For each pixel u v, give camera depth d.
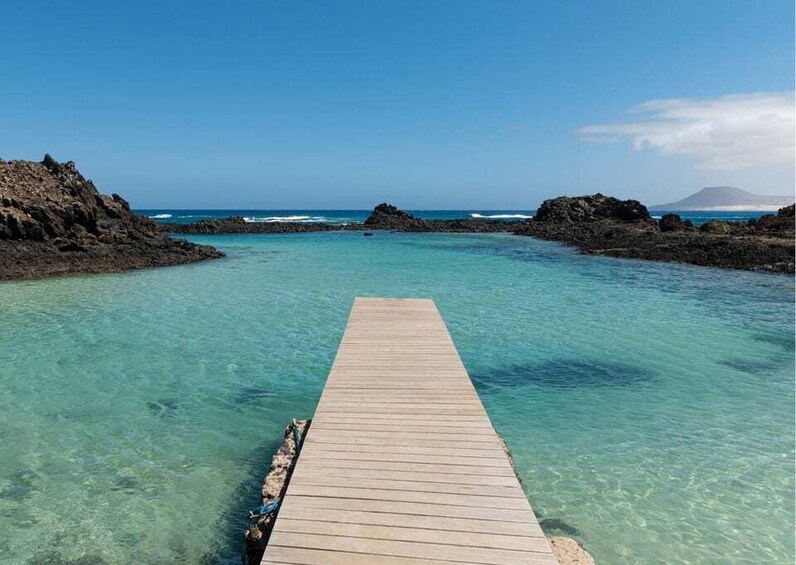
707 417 11.46
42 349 16.19
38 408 11.77
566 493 8.52
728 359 15.51
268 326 19.41
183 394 12.70
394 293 26.56
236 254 46.97
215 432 10.68
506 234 76.88
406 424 7.78
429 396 8.88
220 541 7.33
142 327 19.09
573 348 16.58
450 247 54.34
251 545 6.69
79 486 8.64
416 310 15.61
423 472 6.38
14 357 15.35
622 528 7.65
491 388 13.20
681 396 12.66
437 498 5.82
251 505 8.18
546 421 11.25
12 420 11.13
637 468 9.30
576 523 7.75
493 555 4.90
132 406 11.95
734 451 9.94
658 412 11.72
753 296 25.33
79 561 6.91
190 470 9.18
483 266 37.66
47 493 8.42
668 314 21.45
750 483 8.85
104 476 8.96
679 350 16.38
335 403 8.57
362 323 14.02
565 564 6.18
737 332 18.52
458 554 4.91
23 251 34.53
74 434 10.52
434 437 7.34
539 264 38.72
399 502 5.74
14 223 35.59
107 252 37.59
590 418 11.41
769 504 8.26
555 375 14.14
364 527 5.29
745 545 7.32
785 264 34.44
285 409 11.87
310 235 75.19
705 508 8.15
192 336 17.92
